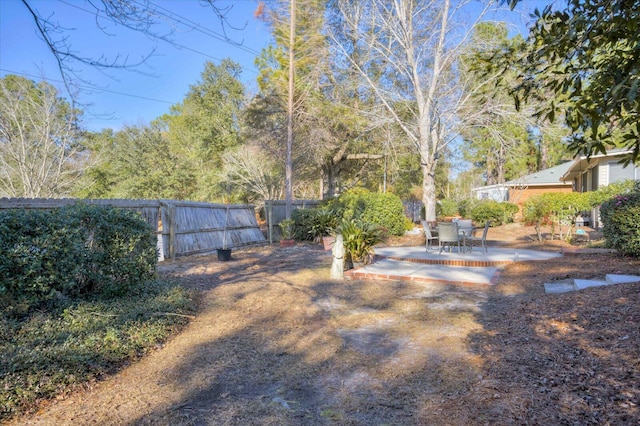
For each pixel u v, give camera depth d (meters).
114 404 2.83
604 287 5.09
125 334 3.90
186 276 7.48
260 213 23.50
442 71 14.43
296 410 2.74
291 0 14.39
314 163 20.75
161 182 21.88
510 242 12.68
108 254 4.94
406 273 7.54
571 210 12.52
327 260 9.69
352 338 4.21
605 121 1.88
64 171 15.55
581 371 2.90
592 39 1.97
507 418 2.42
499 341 3.82
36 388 2.80
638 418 2.23
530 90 2.52
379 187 26.47
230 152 22.70
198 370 3.44
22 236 4.03
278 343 4.09
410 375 3.23
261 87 18.72
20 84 14.09
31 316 4.03
